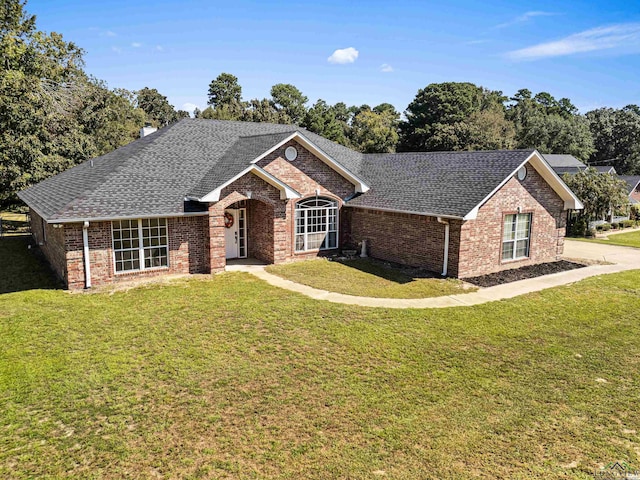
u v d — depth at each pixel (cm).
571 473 596
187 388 815
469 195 1664
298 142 1952
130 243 1584
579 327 1168
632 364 947
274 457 621
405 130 7262
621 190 3184
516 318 1230
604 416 739
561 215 2045
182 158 1991
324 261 1967
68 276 1455
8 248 2295
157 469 596
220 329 1109
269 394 795
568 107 10675
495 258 1784
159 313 1228
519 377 877
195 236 1712
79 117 4022
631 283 1634
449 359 954
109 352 966
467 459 622
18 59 3042
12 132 2877
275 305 1303
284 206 1878
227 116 6384
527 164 1834
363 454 630
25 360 920
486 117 6644
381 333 1095
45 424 696
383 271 1773
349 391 808
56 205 1548
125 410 739
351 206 2103
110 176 1711
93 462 609
